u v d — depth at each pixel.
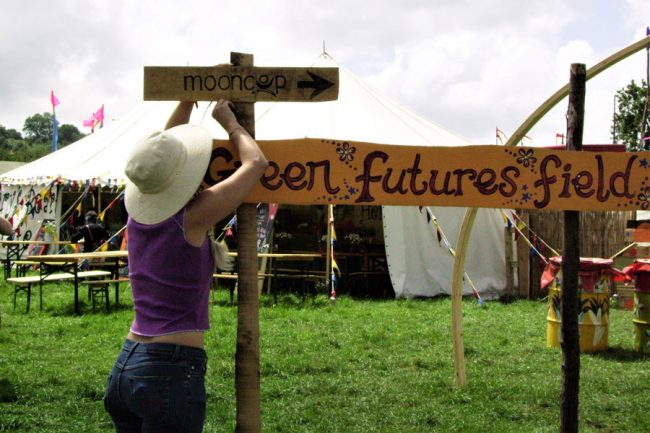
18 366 7.03
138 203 2.81
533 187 3.91
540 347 8.32
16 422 5.14
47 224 15.80
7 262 14.24
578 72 4.11
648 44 4.23
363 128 14.14
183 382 2.66
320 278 12.76
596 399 5.95
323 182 3.62
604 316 8.23
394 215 13.44
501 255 13.87
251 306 3.38
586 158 3.96
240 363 3.36
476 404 5.78
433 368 7.12
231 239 13.53
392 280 13.31
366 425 5.24
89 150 16.03
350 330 9.31
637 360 7.72
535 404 5.82
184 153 2.80
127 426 2.79
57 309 10.88
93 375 6.59
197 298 2.76
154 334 2.68
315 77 3.40
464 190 3.83
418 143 14.15
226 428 5.11
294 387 6.27
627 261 12.06
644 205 3.99
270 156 3.57
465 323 10.09
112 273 12.77
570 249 4.11
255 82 3.39
